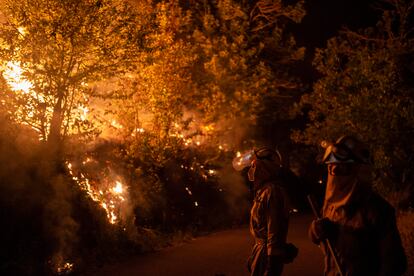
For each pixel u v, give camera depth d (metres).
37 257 7.82
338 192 3.43
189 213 13.23
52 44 9.43
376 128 12.55
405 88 13.62
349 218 3.36
